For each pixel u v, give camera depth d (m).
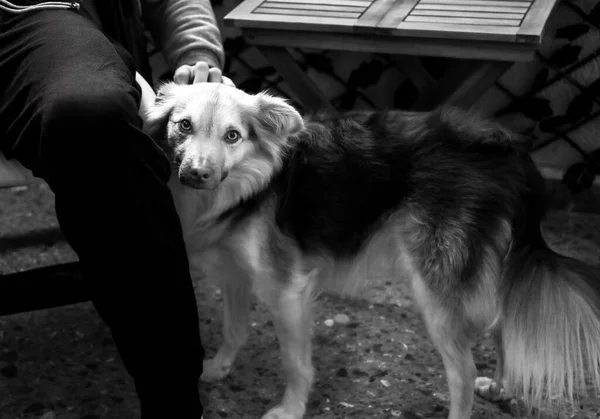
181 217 1.97
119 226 1.58
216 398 2.27
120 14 2.09
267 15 2.65
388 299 2.79
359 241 2.09
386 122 2.10
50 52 1.71
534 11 2.60
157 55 3.57
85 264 1.63
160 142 1.89
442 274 1.96
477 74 2.64
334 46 2.63
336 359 2.45
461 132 2.04
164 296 1.63
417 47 2.54
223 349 2.36
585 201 3.43
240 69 3.61
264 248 1.99
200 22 2.24
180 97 1.83
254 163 1.88
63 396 2.24
